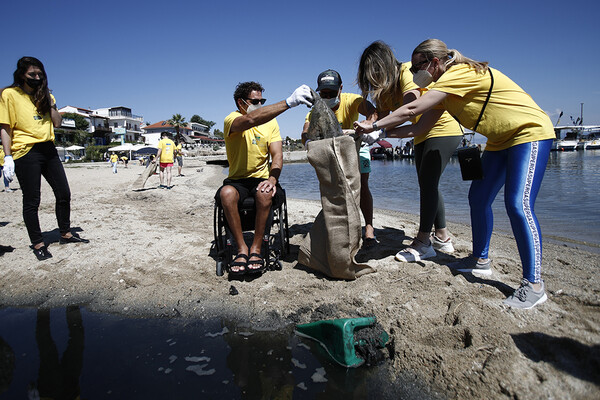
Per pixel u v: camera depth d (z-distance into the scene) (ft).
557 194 29.07
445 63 8.51
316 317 8.10
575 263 10.73
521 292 7.47
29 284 10.30
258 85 10.66
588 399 5.05
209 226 16.99
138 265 11.26
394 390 5.99
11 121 11.25
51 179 12.66
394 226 16.35
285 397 5.85
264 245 11.18
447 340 6.77
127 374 6.47
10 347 7.42
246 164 10.82
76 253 12.47
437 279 9.05
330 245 9.30
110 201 25.61
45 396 5.88
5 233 15.30
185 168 82.58
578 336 6.17
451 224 18.70
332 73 10.98
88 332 7.98
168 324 8.26
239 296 9.25
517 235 7.54
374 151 166.40
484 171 8.86
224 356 7.04
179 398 5.82
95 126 236.02
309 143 9.32
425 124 9.62
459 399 5.61
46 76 11.83
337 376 6.40
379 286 9.04
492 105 7.72
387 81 9.95
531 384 5.43
